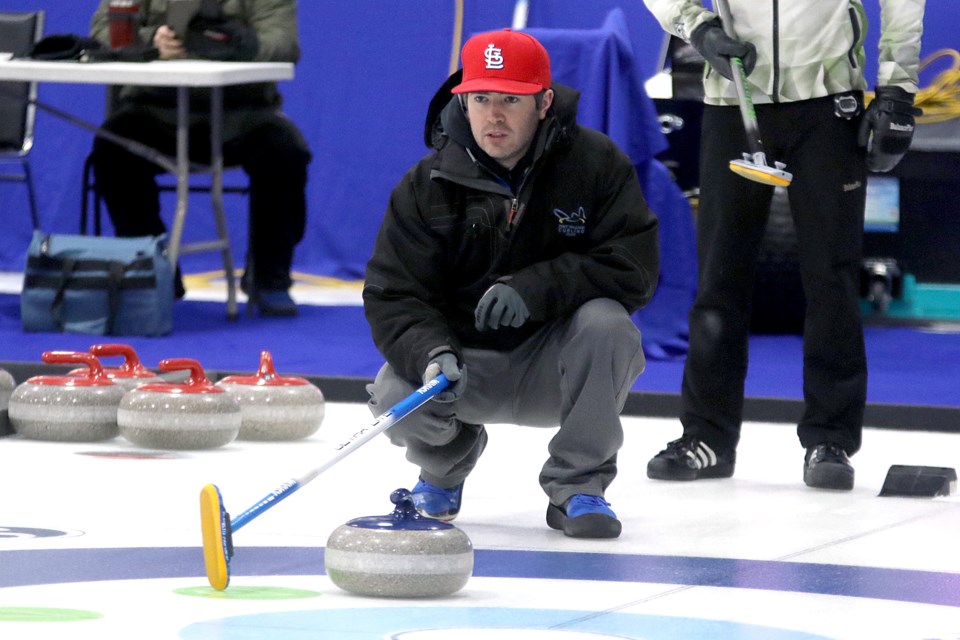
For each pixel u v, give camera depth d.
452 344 9.61
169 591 7.93
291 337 21.52
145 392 14.05
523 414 10.53
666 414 17.55
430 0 28.30
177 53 22.28
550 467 10.38
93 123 29.09
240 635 6.89
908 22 12.76
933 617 7.76
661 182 20.38
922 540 10.22
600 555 9.43
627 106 19.84
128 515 10.41
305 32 28.73
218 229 22.88
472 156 9.98
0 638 6.70
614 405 10.06
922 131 24.36
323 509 10.90
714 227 13.07
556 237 10.12
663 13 13.09
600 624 7.36
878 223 25.30
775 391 17.95
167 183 28.88
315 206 29.12
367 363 19.45
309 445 14.70
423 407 9.81
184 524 10.10
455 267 10.20
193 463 13.18
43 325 21.42
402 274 10.04
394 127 28.66
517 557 9.31
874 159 12.77
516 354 10.25
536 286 9.74
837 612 7.82
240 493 11.54
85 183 23.36
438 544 7.95
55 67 20.12
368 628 7.13
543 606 7.80
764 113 12.77
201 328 22.22
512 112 9.61
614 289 9.97
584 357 9.90
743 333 13.18
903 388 18.34
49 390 14.39
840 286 12.84
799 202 12.86
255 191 23.44
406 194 10.11
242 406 14.82
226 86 23.03
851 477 12.60
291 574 8.55
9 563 8.62
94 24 23.66
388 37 28.55
